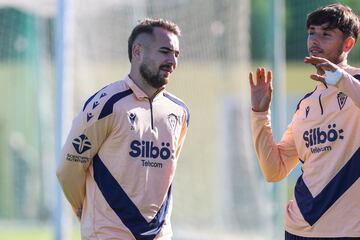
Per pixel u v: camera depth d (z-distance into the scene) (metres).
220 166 44.44
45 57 54.59
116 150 18.89
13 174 56.41
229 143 45.12
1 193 56.44
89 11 37.66
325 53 18.47
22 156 56.41
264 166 19.83
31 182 55.91
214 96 43.56
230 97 44.62
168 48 18.98
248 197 44.94
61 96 33.38
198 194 42.88
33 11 48.53
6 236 52.16
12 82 56.19
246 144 45.56
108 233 18.86
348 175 18.00
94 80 38.56
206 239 42.56
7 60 54.97
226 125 44.78
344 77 17.44
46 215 55.50
